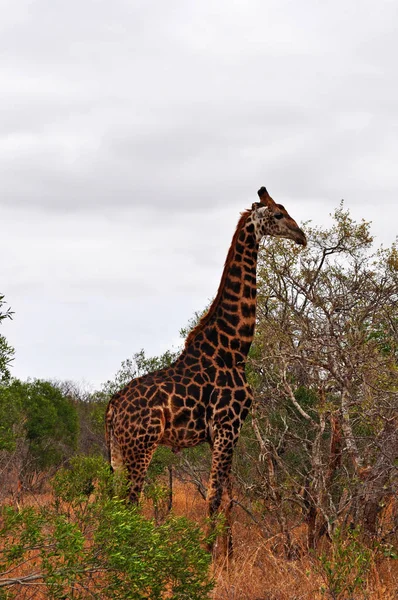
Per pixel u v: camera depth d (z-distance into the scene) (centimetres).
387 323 1145
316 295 1123
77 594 816
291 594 904
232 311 1292
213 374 1245
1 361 1220
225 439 1222
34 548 758
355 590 883
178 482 2095
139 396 1208
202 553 825
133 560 742
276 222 1295
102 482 1025
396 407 995
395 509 1117
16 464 2212
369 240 1398
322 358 1107
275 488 1175
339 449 1152
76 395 4131
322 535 1147
